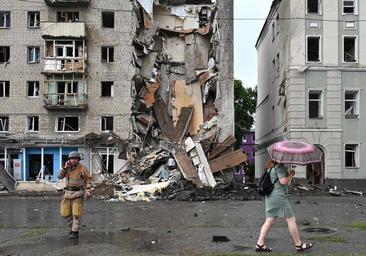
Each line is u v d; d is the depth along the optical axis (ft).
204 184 111.04
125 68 135.03
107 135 131.34
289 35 122.72
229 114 136.15
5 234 39.27
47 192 112.78
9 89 134.82
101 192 98.07
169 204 78.54
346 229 39.91
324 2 122.83
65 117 134.72
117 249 31.40
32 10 136.26
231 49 138.21
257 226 42.60
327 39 122.21
